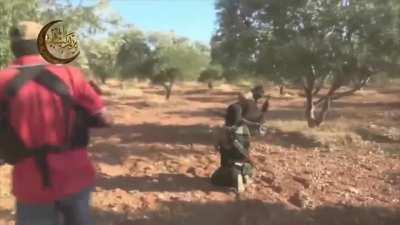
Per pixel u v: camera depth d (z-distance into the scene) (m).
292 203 8.43
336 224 7.54
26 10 8.28
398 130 15.83
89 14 10.82
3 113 2.72
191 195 8.69
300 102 34.09
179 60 37.22
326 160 11.61
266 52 14.89
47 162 2.72
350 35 14.30
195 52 38.59
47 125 2.73
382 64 13.93
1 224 6.86
